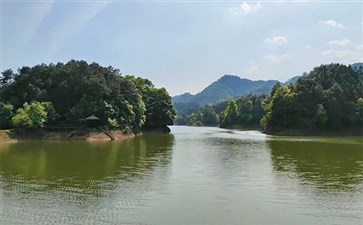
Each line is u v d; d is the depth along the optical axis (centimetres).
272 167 3869
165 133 12756
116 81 10762
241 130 16162
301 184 2962
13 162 4156
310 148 6281
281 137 10131
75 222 1930
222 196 2531
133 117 10625
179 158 4650
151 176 3275
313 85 13000
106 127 8962
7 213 2081
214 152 5488
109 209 2177
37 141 7619
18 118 7950
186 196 2522
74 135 8231
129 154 5103
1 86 10256
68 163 4097
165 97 13838
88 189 2719
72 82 9781
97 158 4581
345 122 12550
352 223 1948
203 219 2012
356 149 6100
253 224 1934
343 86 13838
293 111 12281
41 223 1912
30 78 9962
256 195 2567
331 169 3744
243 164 4097
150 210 2167
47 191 2644
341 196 2542
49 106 9019
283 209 2214
